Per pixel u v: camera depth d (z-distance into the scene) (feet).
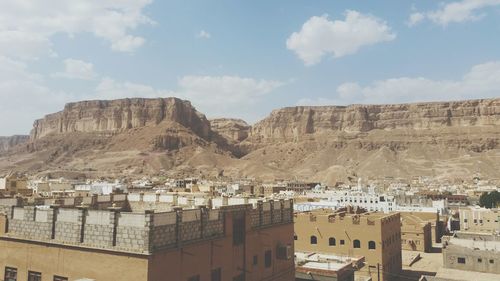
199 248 101.81
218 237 109.40
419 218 371.97
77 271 94.89
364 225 224.74
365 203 457.68
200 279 101.76
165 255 91.04
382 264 219.20
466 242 233.14
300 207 327.88
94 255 93.20
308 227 237.04
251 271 123.03
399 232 263.49
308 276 151.23
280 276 139.95
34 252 101.71
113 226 91.91
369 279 196.13
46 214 102.42
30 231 104.12
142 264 87.25
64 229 99.09
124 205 151.33
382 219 224.33
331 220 232.32
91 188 354.33
